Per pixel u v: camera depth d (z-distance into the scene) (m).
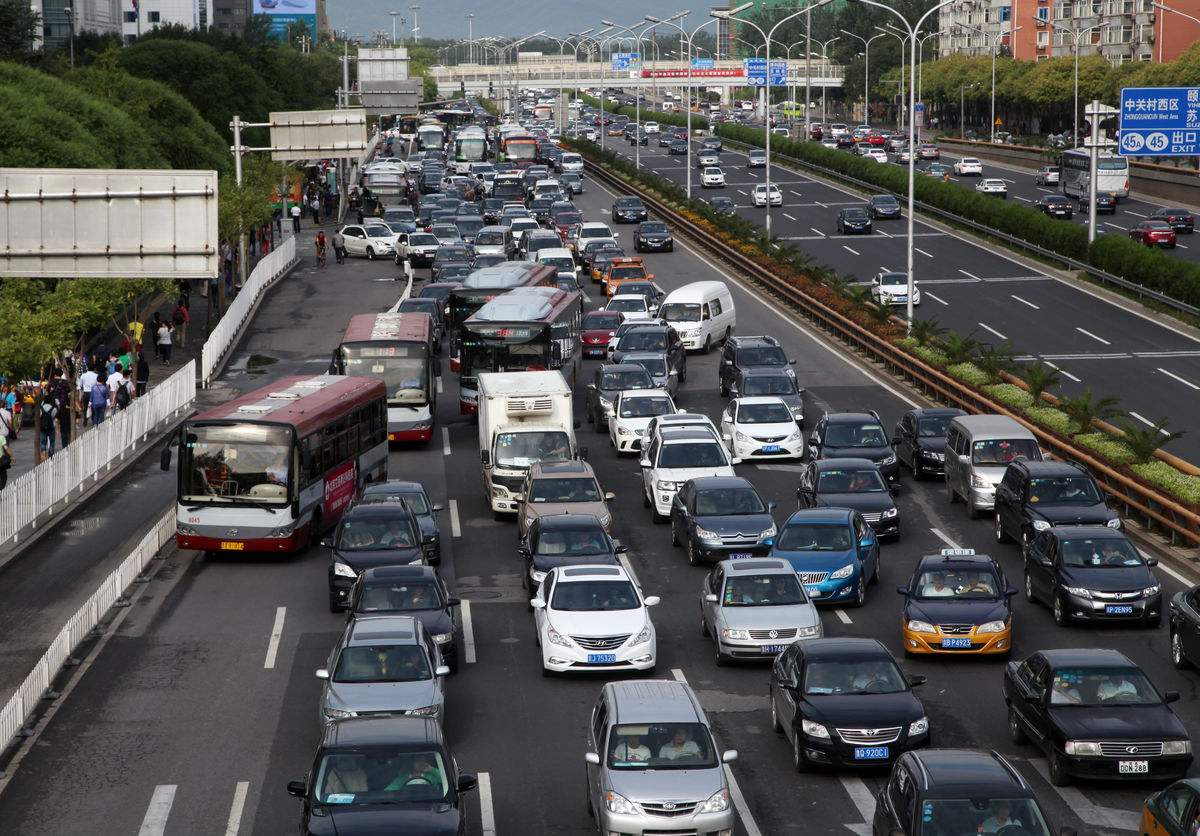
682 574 31.78
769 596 25.95
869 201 106.81
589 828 18.89
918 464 40.41
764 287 75.25
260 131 108.62
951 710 23.30
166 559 33.69
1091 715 20.17
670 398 44.62
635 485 40.25
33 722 23.02
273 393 36.50
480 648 26.95
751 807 19.56
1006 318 64.50
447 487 40.38
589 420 48.28
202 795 20.08
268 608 29.58
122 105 83.69
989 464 36.34
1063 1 183.12
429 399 45.00
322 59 177.62
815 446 39.78
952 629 25.39
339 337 63.09
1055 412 43.09
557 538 29.80
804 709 20.70
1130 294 69.25
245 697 24.17
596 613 25.28
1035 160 136.62
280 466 32.88
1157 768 19.67
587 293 74.00
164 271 31.56
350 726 18.41
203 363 54.06
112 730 22.67
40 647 27.06
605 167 133.38
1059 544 28.39
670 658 26.22
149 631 28.02
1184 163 122.00
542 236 76.94
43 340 38.38
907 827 16.25
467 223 90.44
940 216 97.50
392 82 123.69
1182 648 24.95
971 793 16.27
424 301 61.53
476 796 20.00
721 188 122.31
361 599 25.69
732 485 33.44
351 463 37.44
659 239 87.69
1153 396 49.34
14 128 56.81
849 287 66.50
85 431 44.69
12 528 33.91
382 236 87.50
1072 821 18.84
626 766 18.28
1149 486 35.28
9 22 105.12
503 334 48.09
